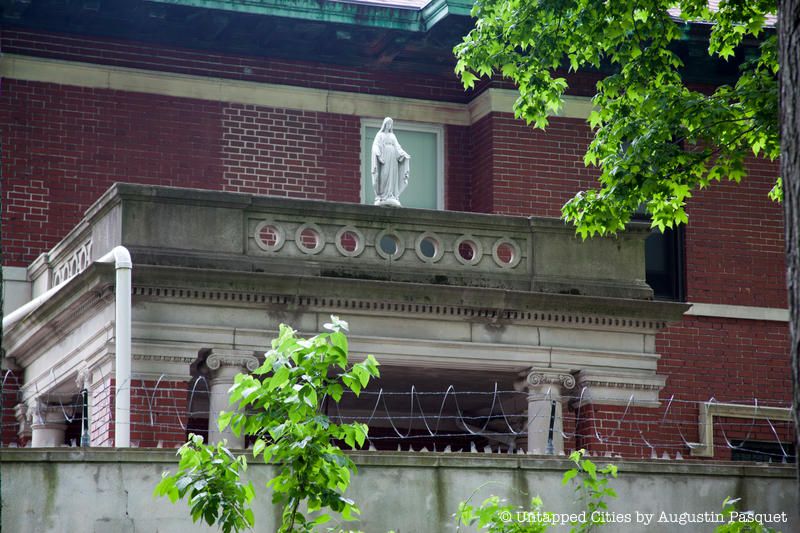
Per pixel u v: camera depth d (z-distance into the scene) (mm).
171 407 28078
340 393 15445
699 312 40188
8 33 37094
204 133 38500
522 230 31500
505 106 40031
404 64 40594
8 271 35875
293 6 37531
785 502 22000
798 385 10461
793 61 10805
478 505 20422
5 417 34125
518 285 31109
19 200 36531
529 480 20781
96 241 30125
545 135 40188
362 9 38031
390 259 30500
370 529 19922
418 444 37688
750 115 29203
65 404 32875
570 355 30922
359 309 29703
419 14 38688
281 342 15289
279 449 15328
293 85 39531
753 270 41000
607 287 31703
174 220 29047
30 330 32156
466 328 30469
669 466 21578
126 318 26812
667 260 40750
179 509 19016
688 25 39062
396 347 29812
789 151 10750
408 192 40375
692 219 40750
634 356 31422
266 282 29031
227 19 37688
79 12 36875
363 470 20094
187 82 38500
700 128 29125
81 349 29734
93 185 37219
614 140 30109
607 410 30891
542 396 30469
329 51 39844
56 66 37344
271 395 15352
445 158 40812
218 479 15672
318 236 30188
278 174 39000
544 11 30031
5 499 18422
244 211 29688
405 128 40656
